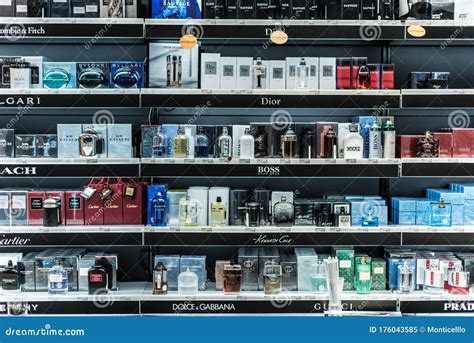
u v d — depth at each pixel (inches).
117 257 164.2
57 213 152.3
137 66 154.3
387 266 157.8
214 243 149.3
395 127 171.3
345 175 150.0
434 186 171.9
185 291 151.3
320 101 150.0
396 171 150.0
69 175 149.6
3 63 152.3
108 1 152.1
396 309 148.0
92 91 148.9
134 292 152.7
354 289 154.4
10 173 148.7
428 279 151.3
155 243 149.3
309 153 153.2
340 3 152.7
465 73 172.1
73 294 149.5
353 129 151.9
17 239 148.6
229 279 149.9
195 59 154.7
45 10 152.1
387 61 169.3
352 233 149.7
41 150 155.4
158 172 149.5
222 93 149.3
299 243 149.5
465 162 150.1
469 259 156.7
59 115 169.3
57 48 170.1
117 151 153.0
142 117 169.8
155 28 148.3
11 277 150.2
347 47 171.3
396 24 149.3
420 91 150.9
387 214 161.3
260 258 153.9
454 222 154.8
